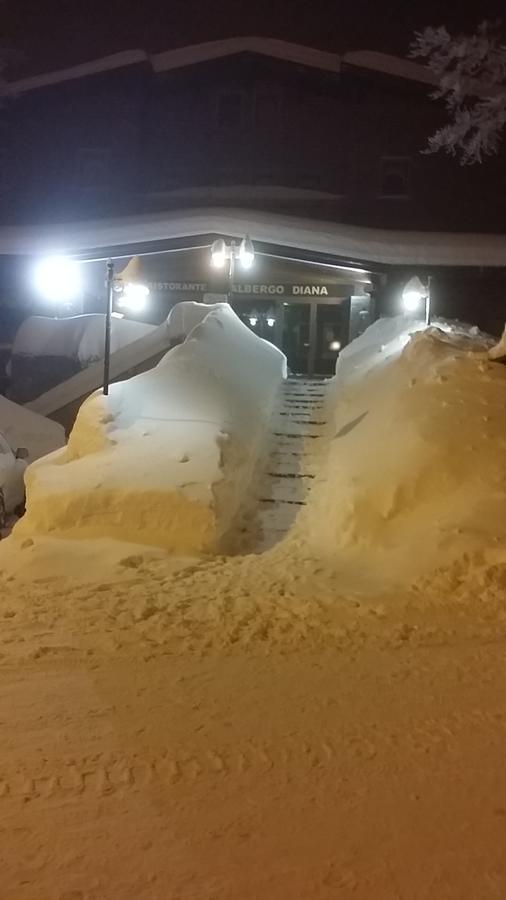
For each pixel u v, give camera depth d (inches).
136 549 357.4
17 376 814.5
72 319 826.8
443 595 298.2
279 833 148.1
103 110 983.0
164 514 375.9
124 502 379.6
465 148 936.3
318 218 956.0
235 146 970.1
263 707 204.1
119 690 214.1
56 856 140.0
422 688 217.5
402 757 177.9
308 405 613.0
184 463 409.4
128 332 804.6
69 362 805.2
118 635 257.1
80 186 989.8
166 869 137.1
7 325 884.6
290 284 840.3
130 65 952.9
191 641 252.7
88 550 356.8
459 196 955.3
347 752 179.9
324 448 519.5
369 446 446.0
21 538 382.6
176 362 533.3
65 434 686.5
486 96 917.2
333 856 141.4
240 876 135.6
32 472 432.8
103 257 829.8
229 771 170.7
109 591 305.0
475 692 215.0
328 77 937.5
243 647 248.7
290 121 962.7
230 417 485.4
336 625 268.7
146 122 981.8
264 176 968.9
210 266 842.2
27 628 263.6
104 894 130.4
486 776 169.9
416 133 954.7
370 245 823.7
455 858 141.3
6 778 165.9
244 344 652.7
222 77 962.7
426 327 615.8
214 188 965.8
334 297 840.9
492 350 506.6
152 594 301.0
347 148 959.0
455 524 346.0
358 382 594.9
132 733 188.1
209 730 190.2
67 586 310.7
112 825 149.7
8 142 999.6
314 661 237.5
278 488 476.1
